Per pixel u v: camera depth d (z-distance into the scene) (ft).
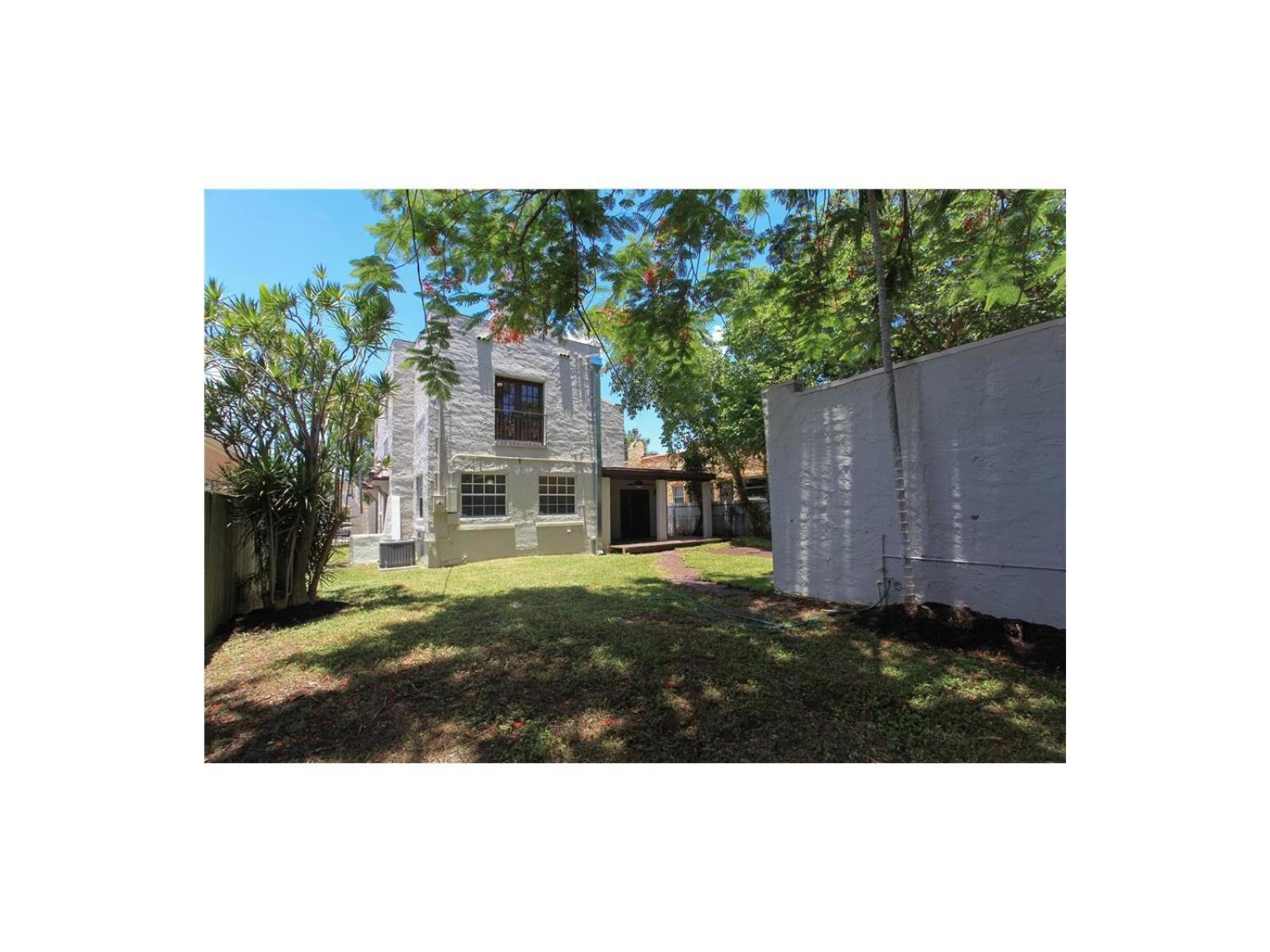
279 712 10.61
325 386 20.81
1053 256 17.87
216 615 17.28
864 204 16.85
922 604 15.97
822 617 17.22
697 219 14.19
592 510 41.14
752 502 53.42
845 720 9.73
